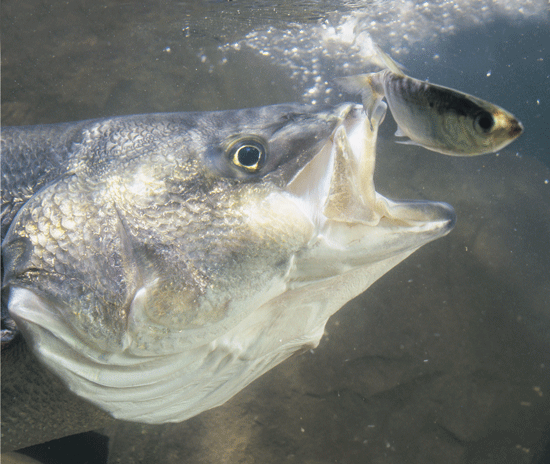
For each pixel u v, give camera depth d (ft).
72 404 1.72
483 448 2.89
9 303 1.45
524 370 3.01
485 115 1.34
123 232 1.52
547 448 3.01
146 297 1.50
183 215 1.54
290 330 1.75
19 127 1.66
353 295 1.77
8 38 3.98
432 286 3.14
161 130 1.63
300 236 1.58
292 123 1.62
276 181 1.58
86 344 1.49
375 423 2.82
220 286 1.53
